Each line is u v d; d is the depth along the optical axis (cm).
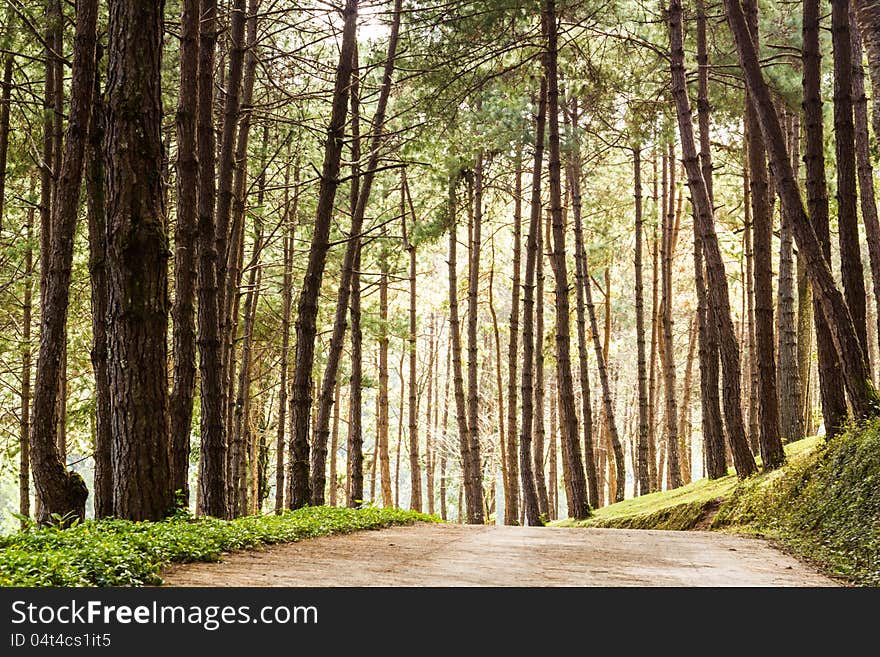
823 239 1706
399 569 956
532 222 2662
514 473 3108
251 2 2150
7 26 1711
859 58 2098
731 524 1875
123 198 1124
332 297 3412
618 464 3316
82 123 1362
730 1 1744
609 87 2753
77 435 3206
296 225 2814
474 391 3031
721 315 2148
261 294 3300
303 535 1309
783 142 1686
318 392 4147
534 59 2538
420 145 2352
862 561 1069
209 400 1522
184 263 1436
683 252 4794
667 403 3284
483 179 3294
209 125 1571
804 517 1498
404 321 3334
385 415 3472
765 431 2023
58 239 1385
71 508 1329
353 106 2519
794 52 2338
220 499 1507
